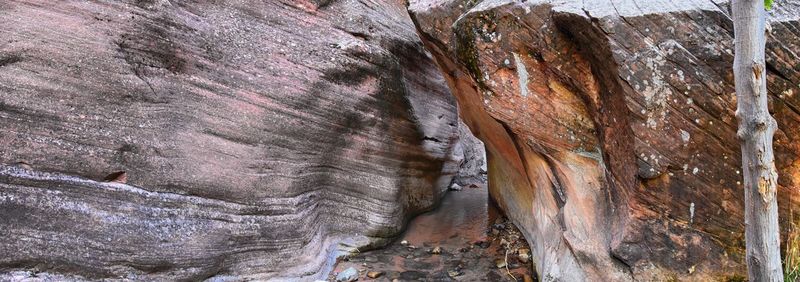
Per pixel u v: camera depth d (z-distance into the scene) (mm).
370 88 6359
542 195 5535
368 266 5805
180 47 4594
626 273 3900
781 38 3416
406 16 7875
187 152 4543
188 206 4523
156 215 4305
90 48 4035
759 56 2383
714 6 3559
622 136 3818
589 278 4043
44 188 3820
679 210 3723
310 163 5730
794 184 3670
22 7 3809
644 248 3820
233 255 4770
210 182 4660
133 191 4215
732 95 3500
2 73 3686
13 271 3664
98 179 4051
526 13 4125
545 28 4059
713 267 3766
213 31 4938
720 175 3637
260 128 5086
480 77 4477
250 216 4961
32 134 3779
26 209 3717
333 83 5871
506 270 5625
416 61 7660
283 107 5328
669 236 3777
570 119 4367
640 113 3551
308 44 5758
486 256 6117
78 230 3910
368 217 6512
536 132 4500
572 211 4559
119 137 4145
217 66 4867
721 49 3475
